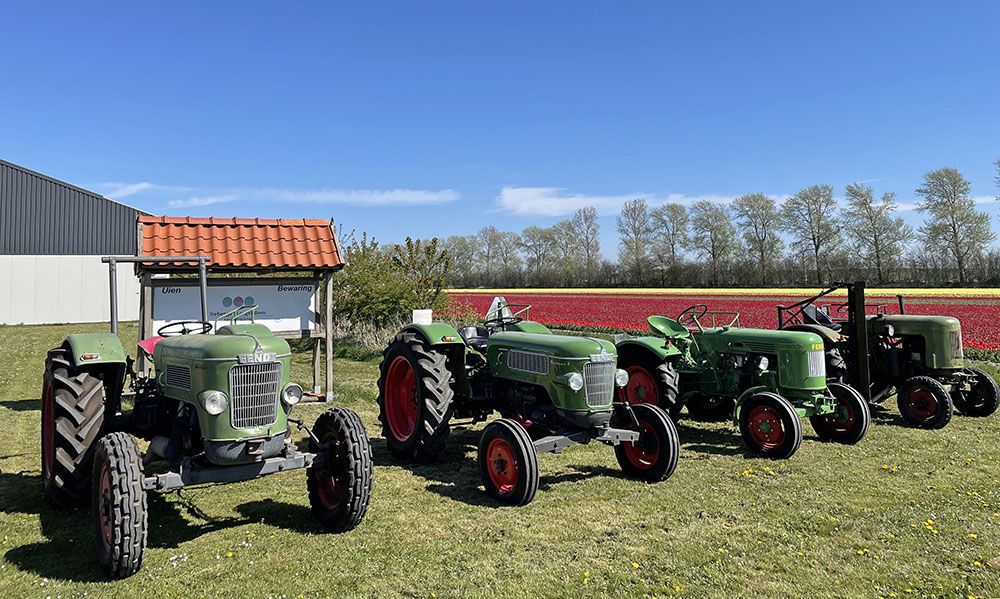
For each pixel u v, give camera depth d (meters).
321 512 4.26
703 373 7.43
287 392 3.92
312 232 9.10
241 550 3.83
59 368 4.48
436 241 17.58
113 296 4.87
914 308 23.28
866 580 3.50
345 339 15.70
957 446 6.50
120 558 3.32
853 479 5.38
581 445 6.58
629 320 22.73
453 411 5.84
